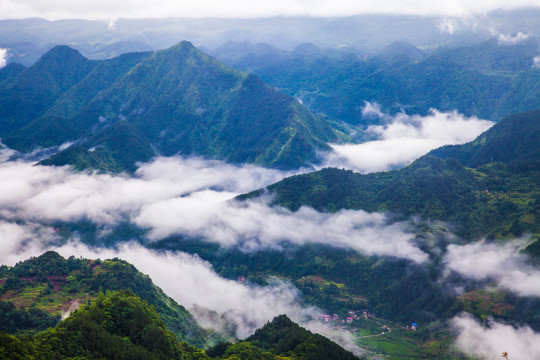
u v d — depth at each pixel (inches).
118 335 5954.7
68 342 5462.6
